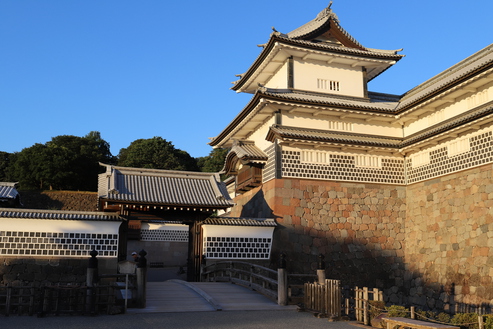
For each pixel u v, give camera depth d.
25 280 20.88
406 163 29.83
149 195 24.19
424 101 26.98
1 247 20.84
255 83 35.53
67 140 67.31
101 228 22.31
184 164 67.31
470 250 23.64
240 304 17.58
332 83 31.61
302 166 27.77
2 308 14.86
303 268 26.44
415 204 28.48
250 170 29.73
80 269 21.67
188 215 25.52
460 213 24.70
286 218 26.80
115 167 25.45
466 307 23.17
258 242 26.03
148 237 40.88
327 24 32.09
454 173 25.48
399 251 28.61
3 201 27.94
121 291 17.39
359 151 29.09
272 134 27.34
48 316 14.49
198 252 25.17
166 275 34.16
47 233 21.53
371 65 32.56
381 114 29.42
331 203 27.88
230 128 33.03
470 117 22.83
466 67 27.45
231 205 24.92
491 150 23.03
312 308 16.33
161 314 15.38
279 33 29.16
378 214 28.72
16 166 56.56
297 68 30.89
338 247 27.42
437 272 25.70
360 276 27.45
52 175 55.97
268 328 13.20
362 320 14.73
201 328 12.95
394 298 27.81
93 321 13.71
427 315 17.34
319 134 28.61
